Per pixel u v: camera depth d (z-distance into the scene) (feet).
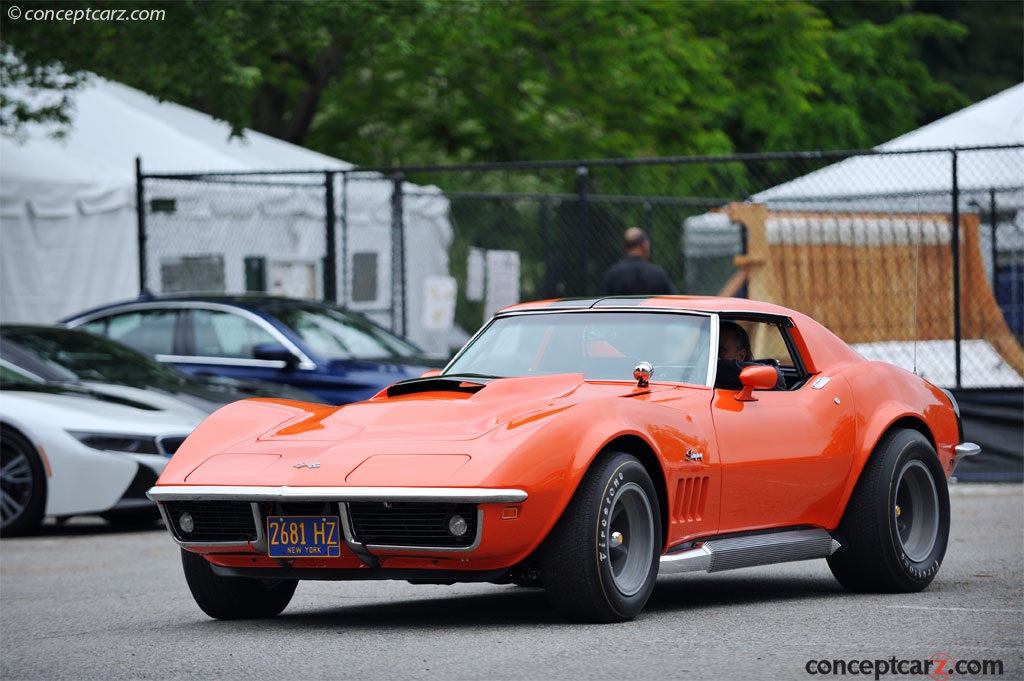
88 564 42.04
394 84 144.05
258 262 97.50
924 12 180.24
